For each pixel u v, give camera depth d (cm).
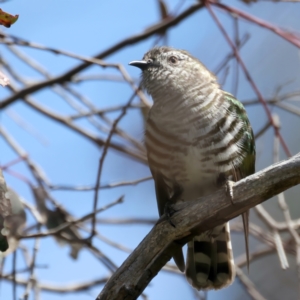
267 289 1536
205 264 1156
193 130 1115
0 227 845
